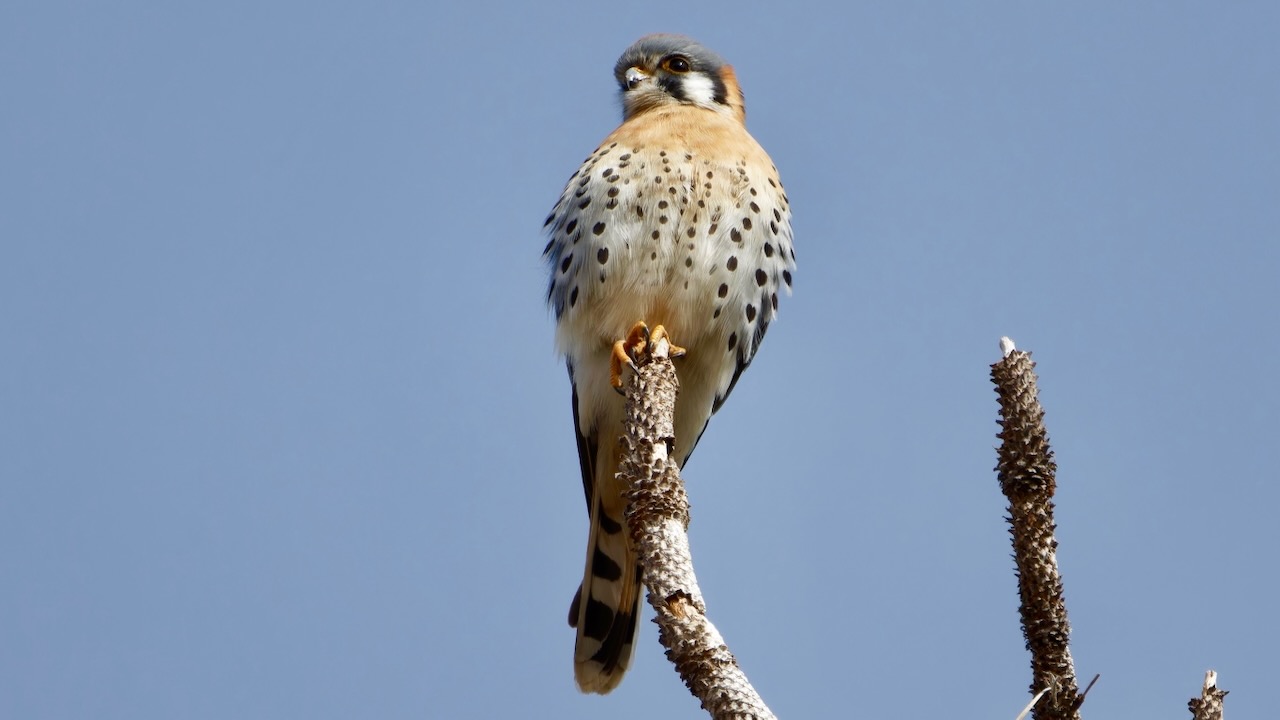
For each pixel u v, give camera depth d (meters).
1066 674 6.59
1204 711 6.25
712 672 6.40
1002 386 7.06
